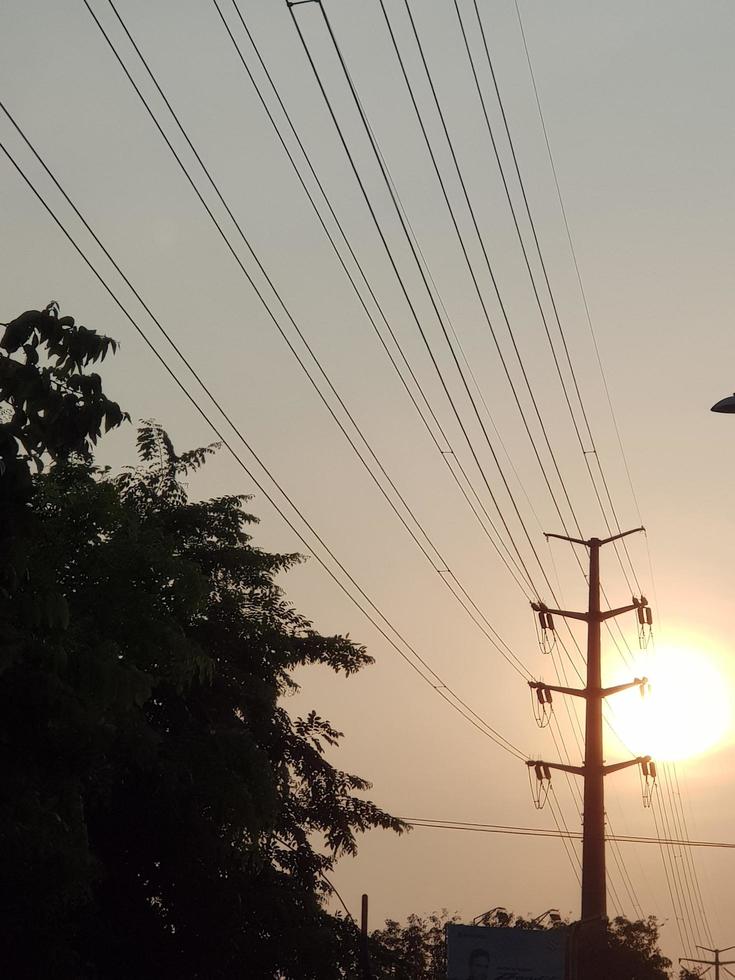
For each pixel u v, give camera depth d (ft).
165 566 62.44
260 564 89.97
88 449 41.78
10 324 40.91
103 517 61.62
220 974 83.51
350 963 92.79
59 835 56.03
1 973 63.05
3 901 59.31
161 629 61.36
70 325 41.34
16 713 54.24
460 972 156.87
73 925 70.69
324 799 95.96
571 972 124.57
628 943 165.17
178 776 76.38
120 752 71.00
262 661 90.48
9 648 50.65
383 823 96.63
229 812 76.02
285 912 86.33
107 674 54.54
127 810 76.79
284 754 95.71
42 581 51.11
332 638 97.40
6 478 38.99
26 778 54.85
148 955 81.87
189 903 81.87
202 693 86.89
